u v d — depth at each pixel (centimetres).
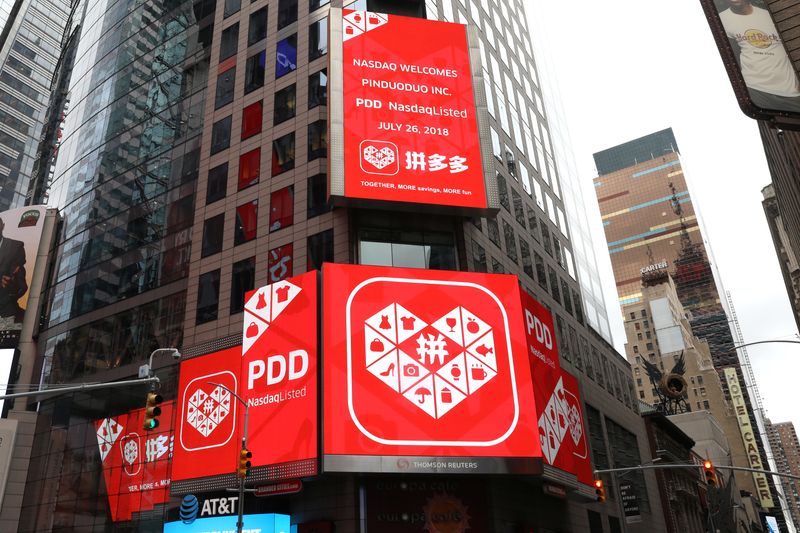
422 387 3478
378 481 3438
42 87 13600
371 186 3950
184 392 4094
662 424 8500
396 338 3562
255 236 4444
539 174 6844
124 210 5866
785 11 3375
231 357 3988
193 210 5269
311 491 3491
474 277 3888
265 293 3900
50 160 7938
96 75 7288
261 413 3575
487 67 6344
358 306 3594
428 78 4381
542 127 7631
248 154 4828
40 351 5847
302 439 3350
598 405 6197
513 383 3669
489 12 7012
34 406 5534
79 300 5734
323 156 4388
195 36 6125
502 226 5288
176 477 3853
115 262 5650
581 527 4819
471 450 3400
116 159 6250
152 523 4344
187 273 5038
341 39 4344
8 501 5000
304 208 4284
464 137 4262
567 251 6894
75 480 4872
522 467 3456
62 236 6406
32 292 6241
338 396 3347
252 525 3450
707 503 9800
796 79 3231
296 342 3603
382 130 4119
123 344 5166
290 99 4800
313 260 4047
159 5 6812
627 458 6644
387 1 4944
